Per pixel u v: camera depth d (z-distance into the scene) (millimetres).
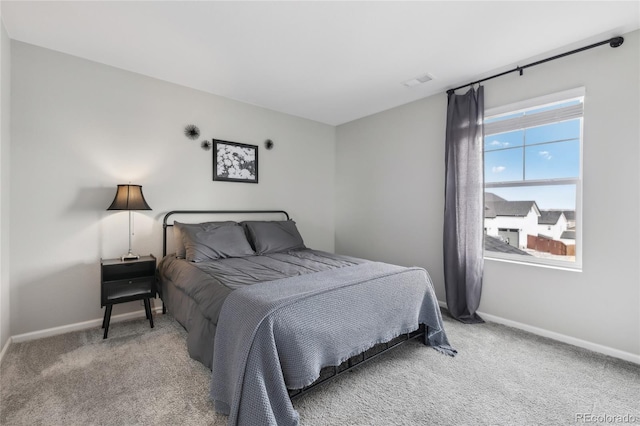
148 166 2955
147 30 2160
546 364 2051
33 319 2404
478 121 2820
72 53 2512
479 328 2678
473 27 2078
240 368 1358
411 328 2131
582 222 2326
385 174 3848
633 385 1810
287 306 1521
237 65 2688
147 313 2627
